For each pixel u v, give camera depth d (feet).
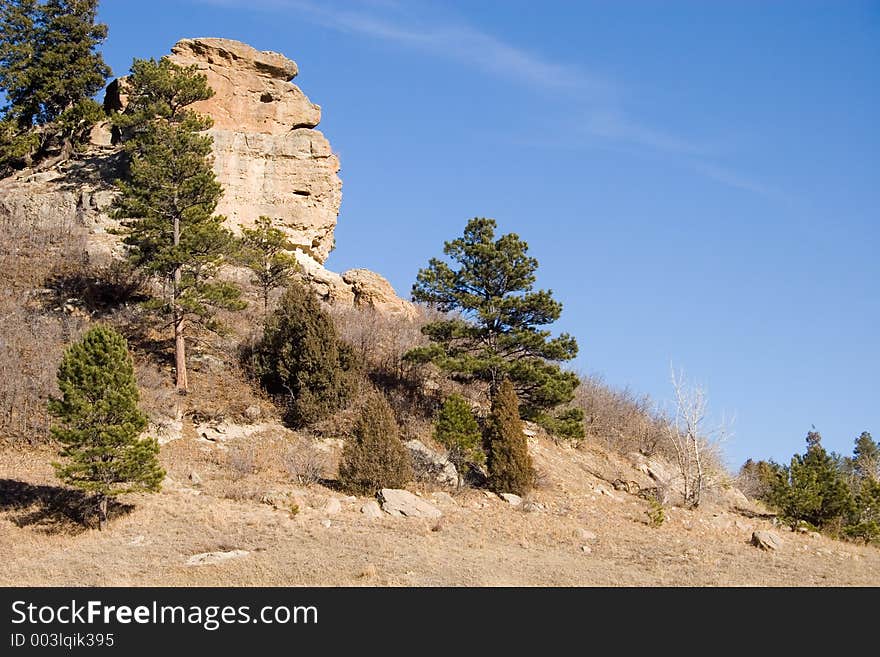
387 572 71.41
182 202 119.75
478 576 72.59
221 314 132.36
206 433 102.63
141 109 137.69
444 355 112.16
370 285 159.33
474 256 120.26
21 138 175.01
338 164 173.88
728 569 80.89
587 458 125.29
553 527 92.32
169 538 76.23
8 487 83.82
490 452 105.29
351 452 96.48
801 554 91.86
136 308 127.44
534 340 113.70
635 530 96.02
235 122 170.40
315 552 74.90
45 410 96.89
